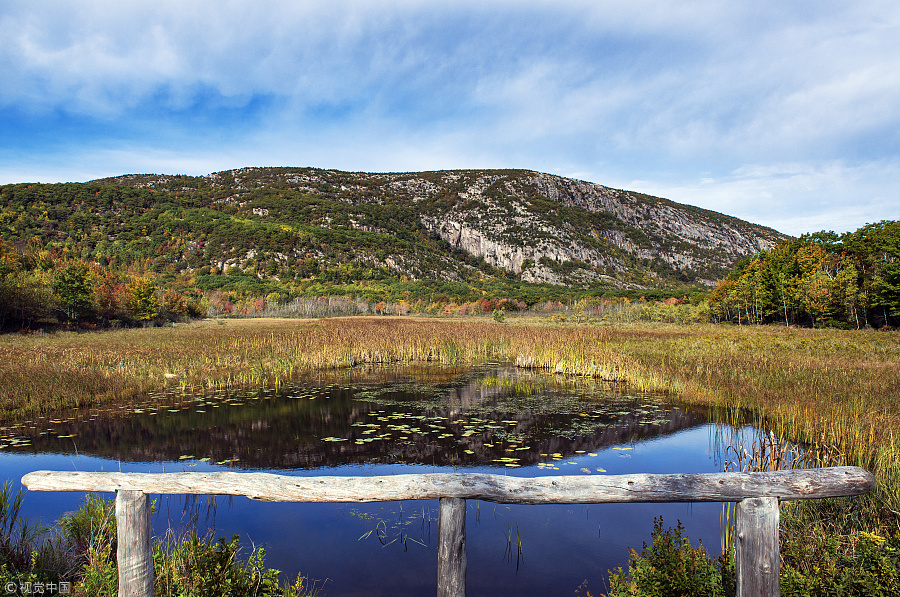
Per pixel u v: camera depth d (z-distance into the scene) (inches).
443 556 90.9
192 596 112.0
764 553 86.8
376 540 184.5
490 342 871.1
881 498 174.4
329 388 516.7
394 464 277.3
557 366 637.3
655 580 113.1
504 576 157.8
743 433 336.5
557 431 348.2
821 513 171.5
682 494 88.4
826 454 235.8
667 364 602.9
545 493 89.8
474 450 303.3
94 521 159.3
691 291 3833.7
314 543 182.1
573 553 175.0
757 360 604.7
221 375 555.5
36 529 171.3
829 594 106.2
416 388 516.7
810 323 1587.1
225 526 196.2
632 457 288.7
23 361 537.0
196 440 323.3
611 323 1806.1
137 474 96.0
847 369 507.2
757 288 1787.6
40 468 266.1
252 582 119.4
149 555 97.6
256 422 370.6
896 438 249.6
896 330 1224.2
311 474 260.4
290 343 788.0
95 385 458.9
